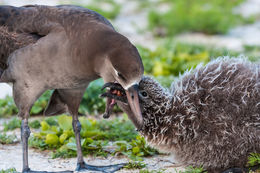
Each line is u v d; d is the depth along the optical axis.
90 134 12.25
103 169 10.27
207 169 10.02
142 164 10.52
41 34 10.20
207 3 36.56
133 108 8.76
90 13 10.19
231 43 26.62
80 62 9.47
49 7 10.54
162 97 9.98
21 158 11.12
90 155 11.43
